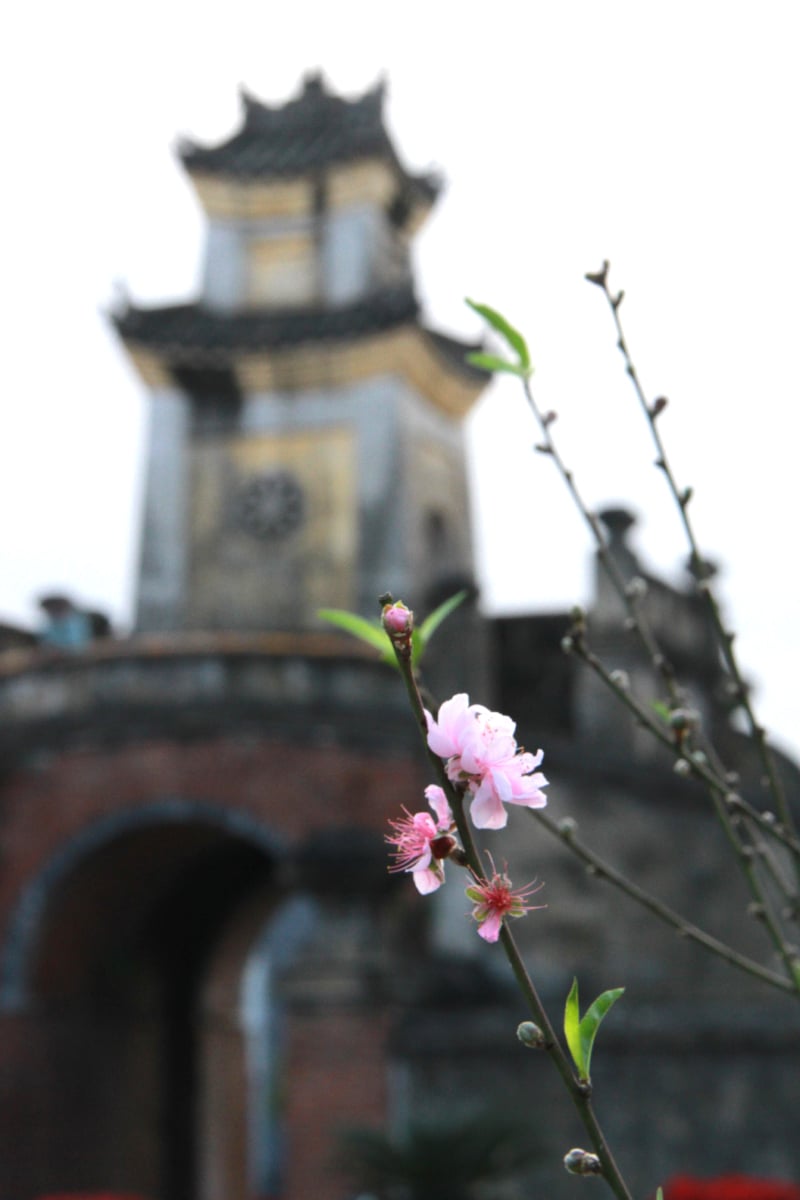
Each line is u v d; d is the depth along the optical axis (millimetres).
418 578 26906
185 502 28078
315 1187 14703
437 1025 14953
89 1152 20219
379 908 15625
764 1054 13656
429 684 18531
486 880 1481
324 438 27719
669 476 2898
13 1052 18469
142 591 27641
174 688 18547
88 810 18500
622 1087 13977
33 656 19406
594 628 23750
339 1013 15188
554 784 17172
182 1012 24281
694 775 2871
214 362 27969
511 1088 14422
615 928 16609
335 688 18406
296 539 27266
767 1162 13336
